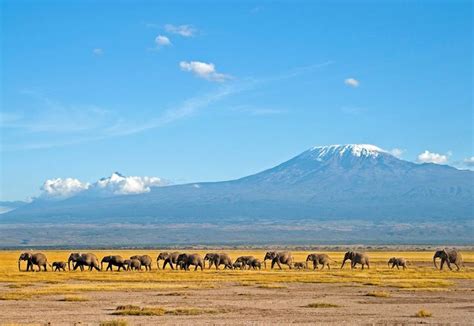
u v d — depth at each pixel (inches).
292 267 5022.1
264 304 2338.8
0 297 2477.9
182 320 1897.1
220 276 3774.6
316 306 2258.9
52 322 1846.7
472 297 2603.3
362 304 2349.9
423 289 2933.1
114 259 4468.5
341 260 6323.8
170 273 4099.4
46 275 3833.7
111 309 2169.0
